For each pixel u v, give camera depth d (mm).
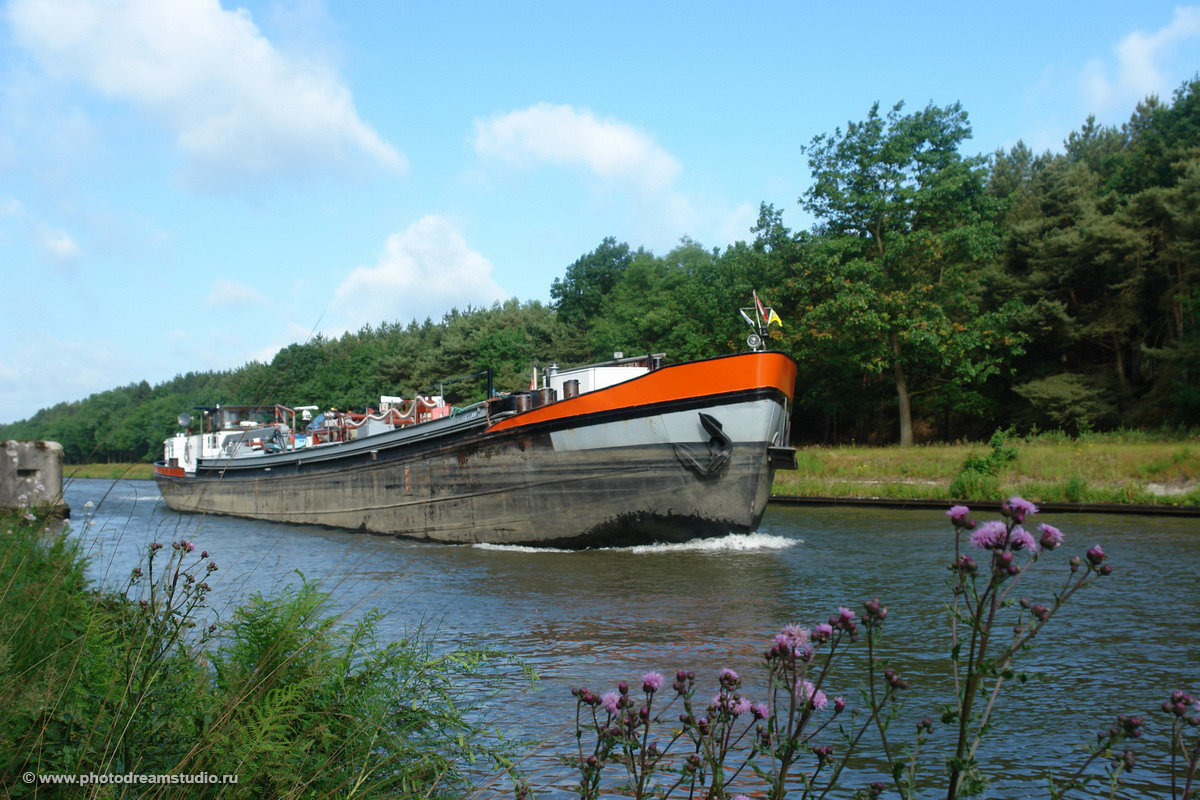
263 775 3283
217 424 37531
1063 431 38812
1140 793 4375
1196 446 26688
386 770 3803
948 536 18203
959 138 39688
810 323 39656
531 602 10547
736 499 16219
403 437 21281
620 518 16828
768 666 2863
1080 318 40625
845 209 40188
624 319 63906
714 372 15930
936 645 7879
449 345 69625
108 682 3400
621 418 16516
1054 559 13664
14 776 2912
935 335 36875
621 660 7383
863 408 48062
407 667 4301
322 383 72562
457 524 19500
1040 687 6426
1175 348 35656
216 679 3973
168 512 27750
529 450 17797
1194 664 7090
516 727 5418
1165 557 13930
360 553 16391
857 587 11508
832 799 4238
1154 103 64688
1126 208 40094
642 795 2893
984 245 38688
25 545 5613
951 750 5035
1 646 3252
